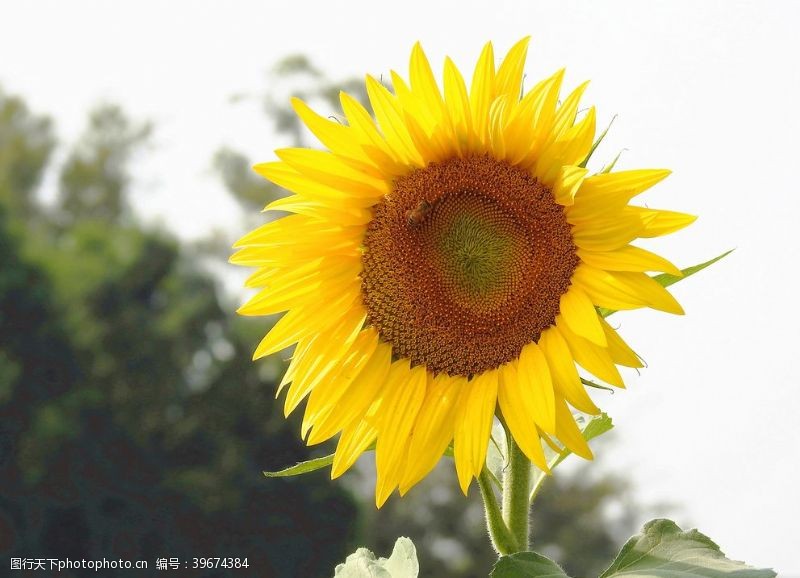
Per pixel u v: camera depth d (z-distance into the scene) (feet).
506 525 3.05
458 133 3.15
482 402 3.14
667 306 3.01
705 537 2.89
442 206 3.21
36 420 16.78
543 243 3.15
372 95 3.10
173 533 16.31
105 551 16.43
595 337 3.02
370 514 19.76
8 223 18.20
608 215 3.03
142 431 17.17
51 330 17.56
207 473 16.51
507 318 3.17
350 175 3.15
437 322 3.21
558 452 3.02
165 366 18.13
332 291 3.20
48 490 16.49
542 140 3.11
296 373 3.18
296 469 3.12
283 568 15.98
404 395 3.21
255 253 3.14
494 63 3.08
